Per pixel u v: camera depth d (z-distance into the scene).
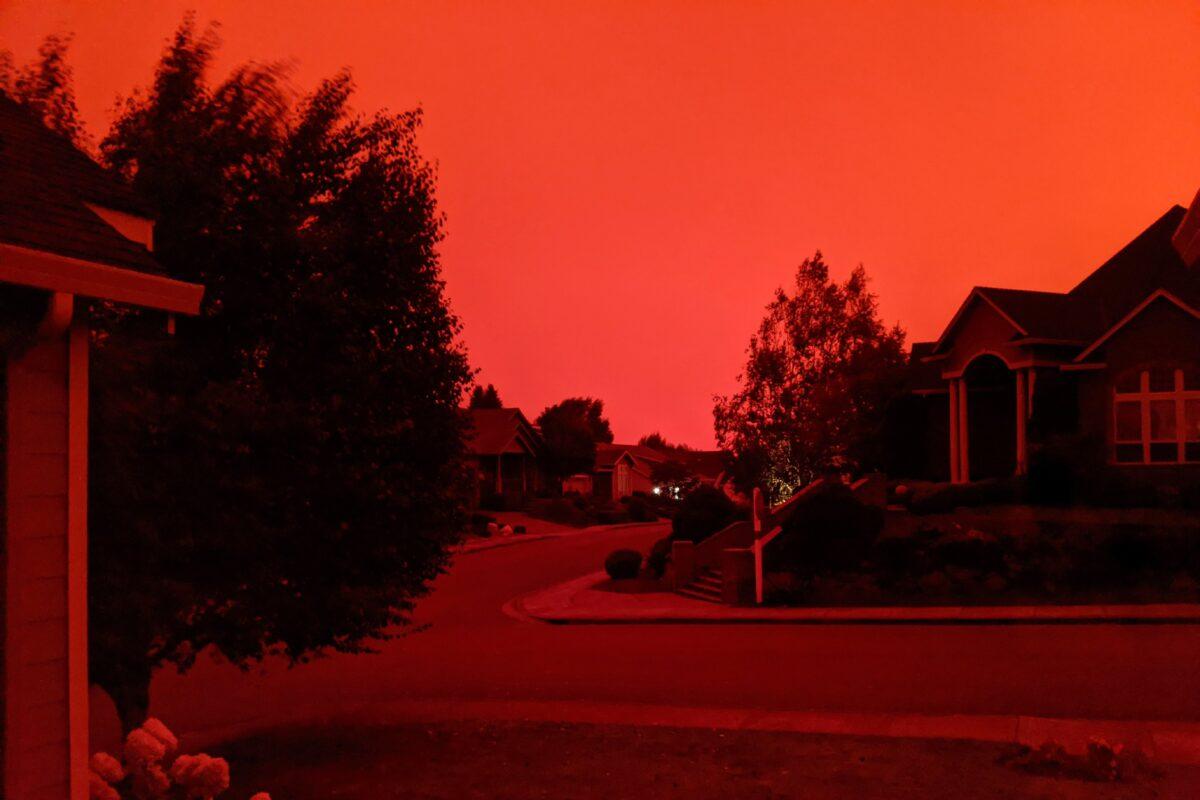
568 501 59.12
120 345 7.61
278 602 8.88
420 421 9.82
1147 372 24.91
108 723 12.27
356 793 8.33
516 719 11.48
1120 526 20.38
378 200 9.68
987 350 28.83
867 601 21.17
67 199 6.29
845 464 31.20
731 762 9.07
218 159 8.99
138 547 7.62
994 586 20.42
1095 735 9.56
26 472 5.47
